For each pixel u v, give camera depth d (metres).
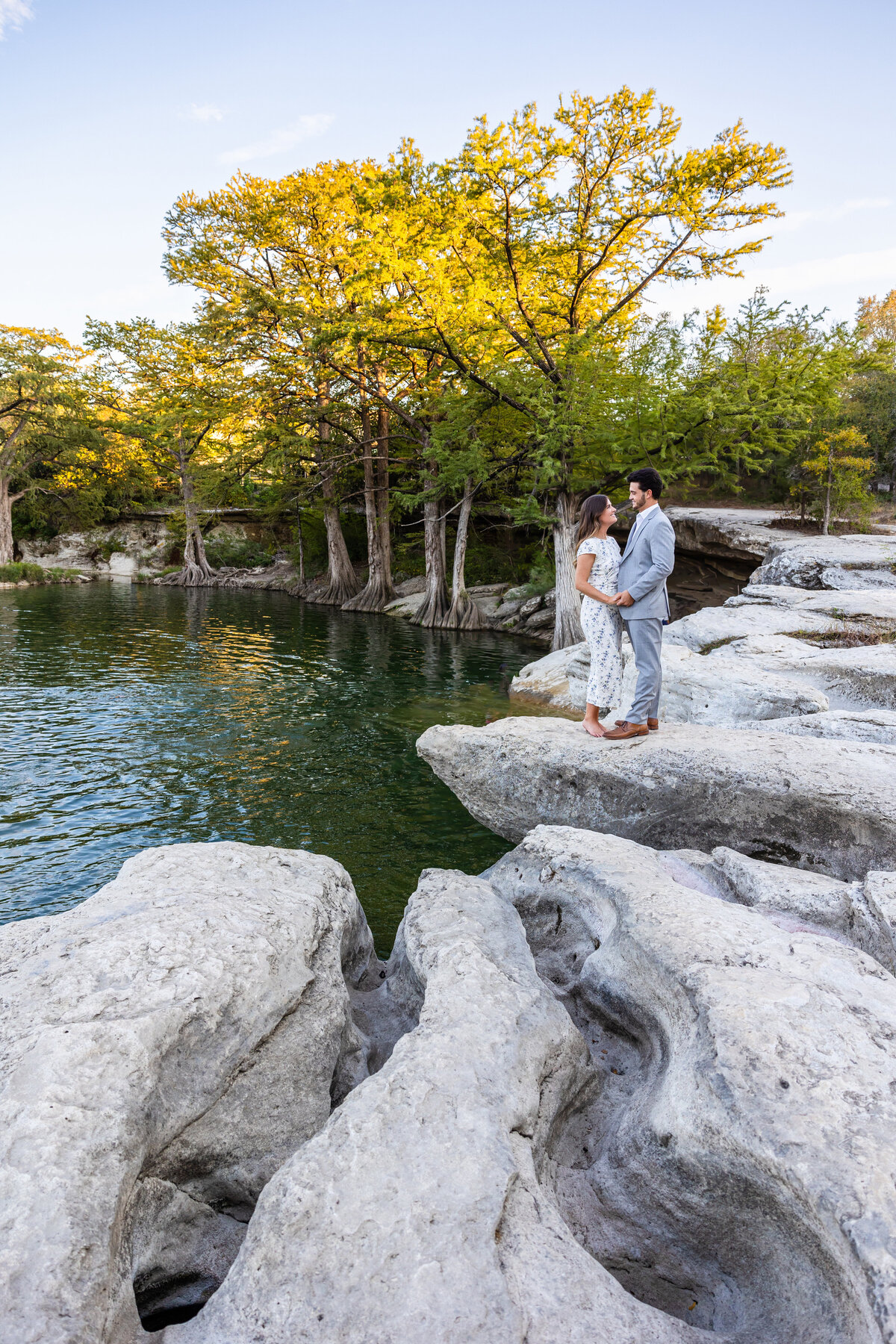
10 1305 1.93
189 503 52.47
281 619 32.91
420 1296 2.05
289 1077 3.28
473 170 18.94
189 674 19.25
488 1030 3.06
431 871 5.05
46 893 7.59
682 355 20.48
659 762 6.01
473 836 9.10
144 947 3.33
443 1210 2.28
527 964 3.78
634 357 21.09
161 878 4.20
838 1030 2.74
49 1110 2.48
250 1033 3.20
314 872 4.65
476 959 3.60
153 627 28.62
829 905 4.11
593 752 6.31
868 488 32.81
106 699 16.25
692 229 20.84
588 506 6.36
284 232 33.75
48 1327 1.91
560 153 19.16
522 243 20.77
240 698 16.53
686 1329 2.17
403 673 19.89
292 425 36.16
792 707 7.75
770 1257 2.48
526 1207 2.39
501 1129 2.59
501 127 18.70
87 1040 2.75
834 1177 2.18
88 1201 2.26
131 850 8.62
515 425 26.62
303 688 17.77
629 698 9.06
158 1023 2.88
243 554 56.94
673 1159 2.67
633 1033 3.58
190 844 4.81
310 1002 3.56
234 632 27.95
